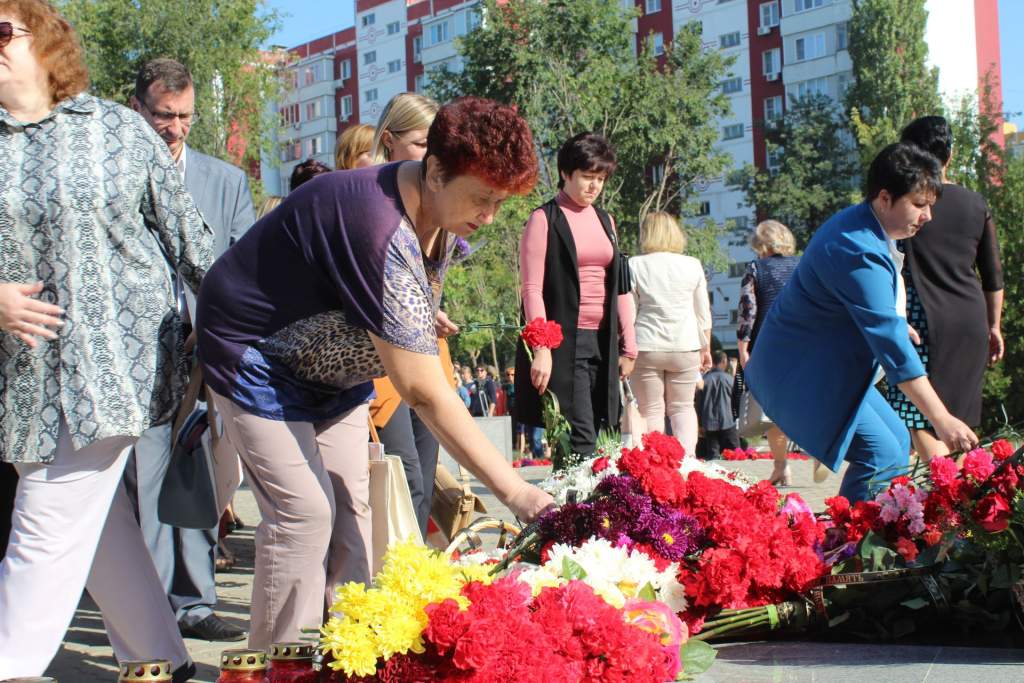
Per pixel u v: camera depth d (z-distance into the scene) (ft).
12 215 10.37
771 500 12.44
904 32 188.65
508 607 7.95
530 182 9.34
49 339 10.44
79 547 10.70
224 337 10.45
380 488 12.98
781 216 201.36
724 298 216.33
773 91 230.68
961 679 10.66
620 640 8.15
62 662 13.60
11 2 10.68
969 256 17.88
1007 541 12.03
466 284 128.06
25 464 10.64
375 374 10.78
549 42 161.79
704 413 53.57
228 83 159.43
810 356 15.65
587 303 19.43
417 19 287.28
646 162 172.14
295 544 10.64
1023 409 75.97
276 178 317.01
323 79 307.37
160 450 15.20
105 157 10.84
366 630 7.57
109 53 152.97
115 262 10.81
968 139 117.39
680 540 11.14
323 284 10.02
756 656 11.89
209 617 14.92
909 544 12.81
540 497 10.27
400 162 10.00
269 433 10.48
